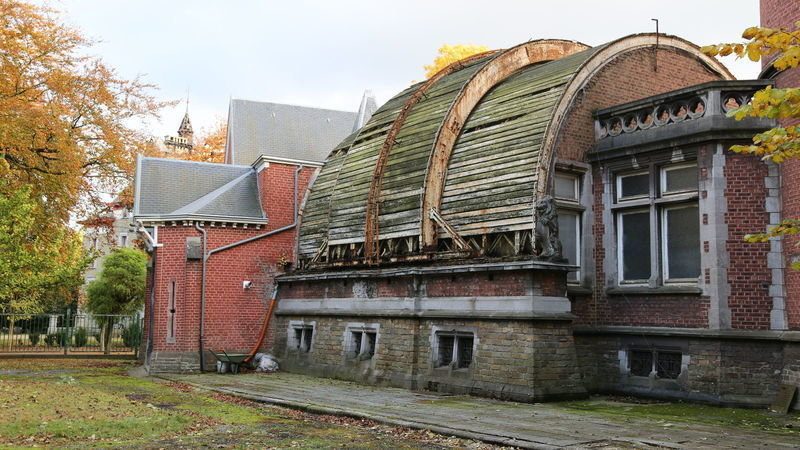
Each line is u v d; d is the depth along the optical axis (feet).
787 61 26.20
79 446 30.94
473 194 59.52
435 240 61.26
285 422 40.68
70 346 111.24
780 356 46.47
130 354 100.99
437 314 57.62
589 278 57.31
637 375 53.83
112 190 100.22
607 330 55.42
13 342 110.11
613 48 59.52
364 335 65.87
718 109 49.90
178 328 76.23
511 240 54.80
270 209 82.17
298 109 123.95
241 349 78.38
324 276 71.67
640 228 55.47
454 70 77.30
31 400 44.29
